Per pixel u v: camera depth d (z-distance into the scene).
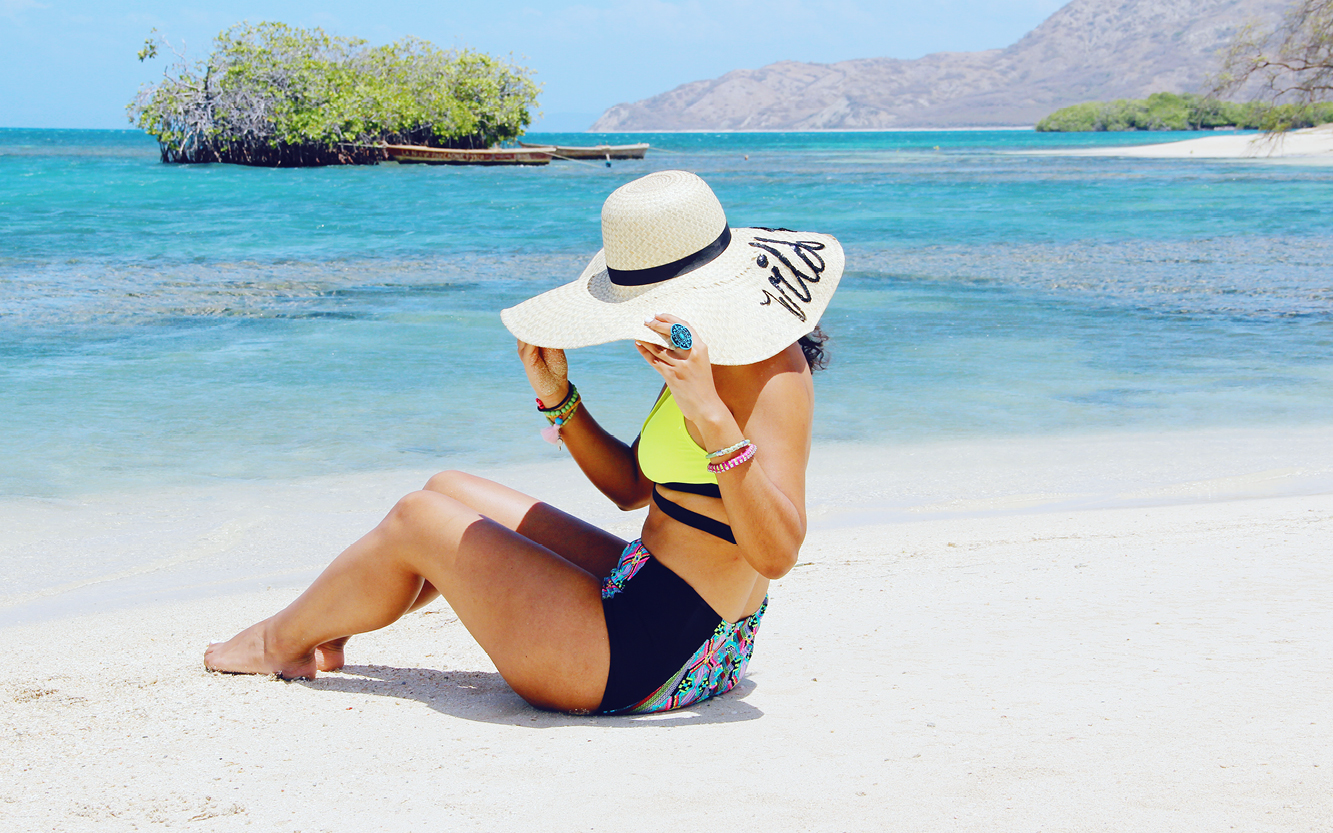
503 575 2.60
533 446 6.88
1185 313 12.45
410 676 3.11
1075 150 84.38
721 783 2.17
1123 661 3.08
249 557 4.86
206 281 15.29
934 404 8.10
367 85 56.94
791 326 2.34
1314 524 4.96
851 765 2.26
